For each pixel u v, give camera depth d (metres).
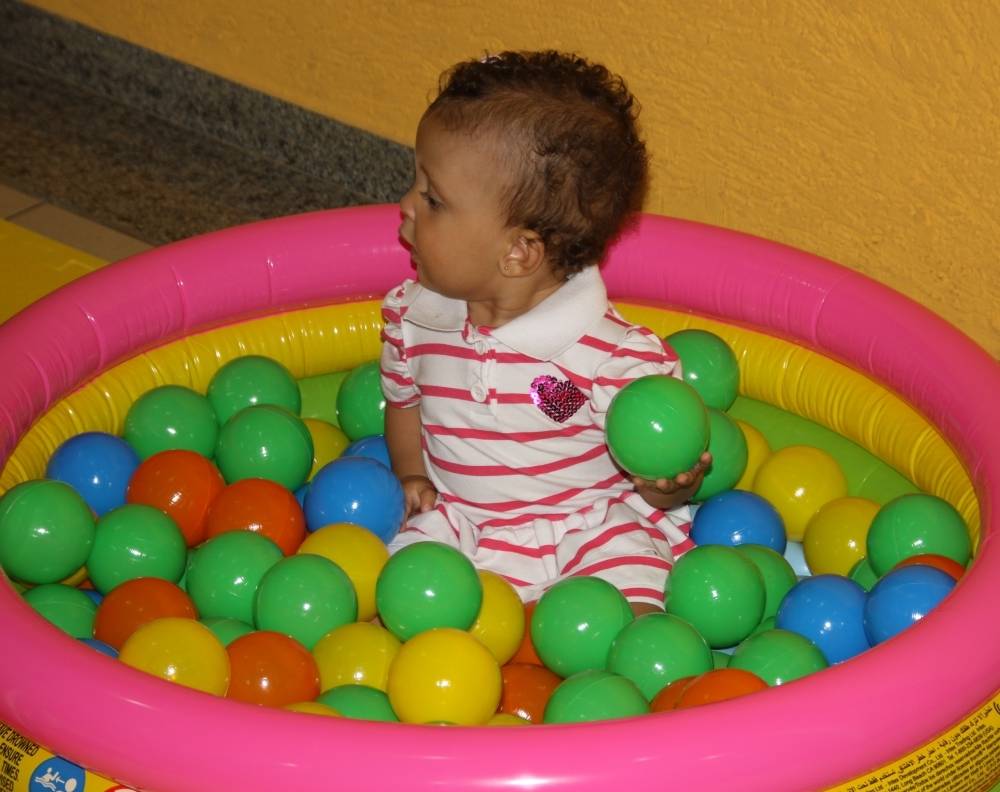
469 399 1.93
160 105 3.55
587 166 1.78
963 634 1.46
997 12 2.23
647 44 2.63
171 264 2.22
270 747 1.31
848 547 2.02
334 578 1.79
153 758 1.33
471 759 1.29
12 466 1.96
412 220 1.83
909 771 1.40
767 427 2.31
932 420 2.00
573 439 1.93
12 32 3.73
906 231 2.49
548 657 1.77
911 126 2.40
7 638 1.45
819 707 1.36
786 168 2.57
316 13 3.14
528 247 1.82
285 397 2.24
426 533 1.99
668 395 1.75
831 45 2.42
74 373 2.07
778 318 2.22
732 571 1.82
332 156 3.30
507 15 2.82
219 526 1.97
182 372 2.25
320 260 2.29
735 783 1.30
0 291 2.83
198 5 3.35
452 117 1.76
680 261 2.28
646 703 1.61
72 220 3.12
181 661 1.56
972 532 1.89
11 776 1.45
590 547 1.92
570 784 1.27
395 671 1.63
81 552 1.87
